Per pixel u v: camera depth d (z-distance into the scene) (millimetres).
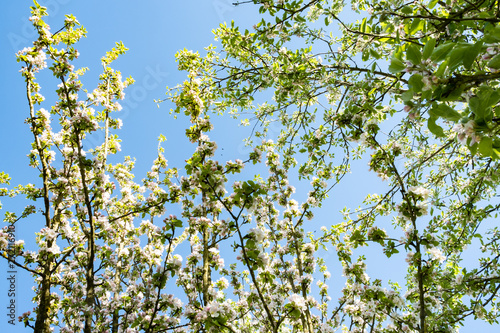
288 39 5125
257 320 7445
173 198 5801
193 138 5805
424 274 4449
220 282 6703
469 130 1795
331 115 5191
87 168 5500
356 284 6082
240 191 3773
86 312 4910
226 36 5773
